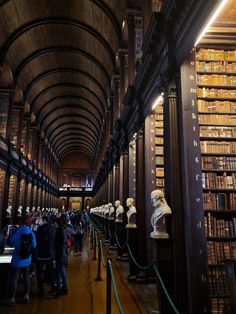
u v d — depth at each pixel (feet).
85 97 94.48
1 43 50.37
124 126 38.47
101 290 22.08
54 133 127.44
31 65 65.10
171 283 15.89
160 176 26.50
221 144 18.26
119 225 35.91
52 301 19.44
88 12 49.01
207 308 14.23
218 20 18.02
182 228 16.01
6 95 58.18
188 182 15.93
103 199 78.48
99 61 63.21
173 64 17.87
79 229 42.09
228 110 18.74
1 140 51.31
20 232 19.04
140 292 21.27
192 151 16.35
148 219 25.32
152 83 23.26
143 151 27.25
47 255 20.70
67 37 60.29
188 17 15.40
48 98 90.63
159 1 23.56
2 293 19.79
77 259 36.52
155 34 19.01
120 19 42.55
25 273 19.47
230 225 16.42
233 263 11.21
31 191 83.61
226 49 19.52
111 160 58.03
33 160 84.58
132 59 34.27
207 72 19.17
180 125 16.99
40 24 53.31
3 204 56.75
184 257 15.66
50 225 21.47
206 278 14.66
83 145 160.76
